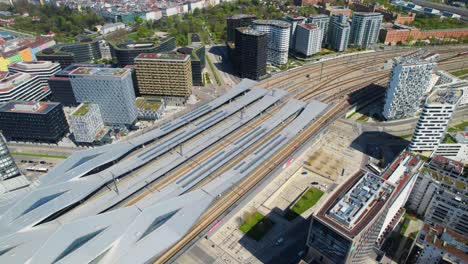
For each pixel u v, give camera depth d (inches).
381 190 5556.1
